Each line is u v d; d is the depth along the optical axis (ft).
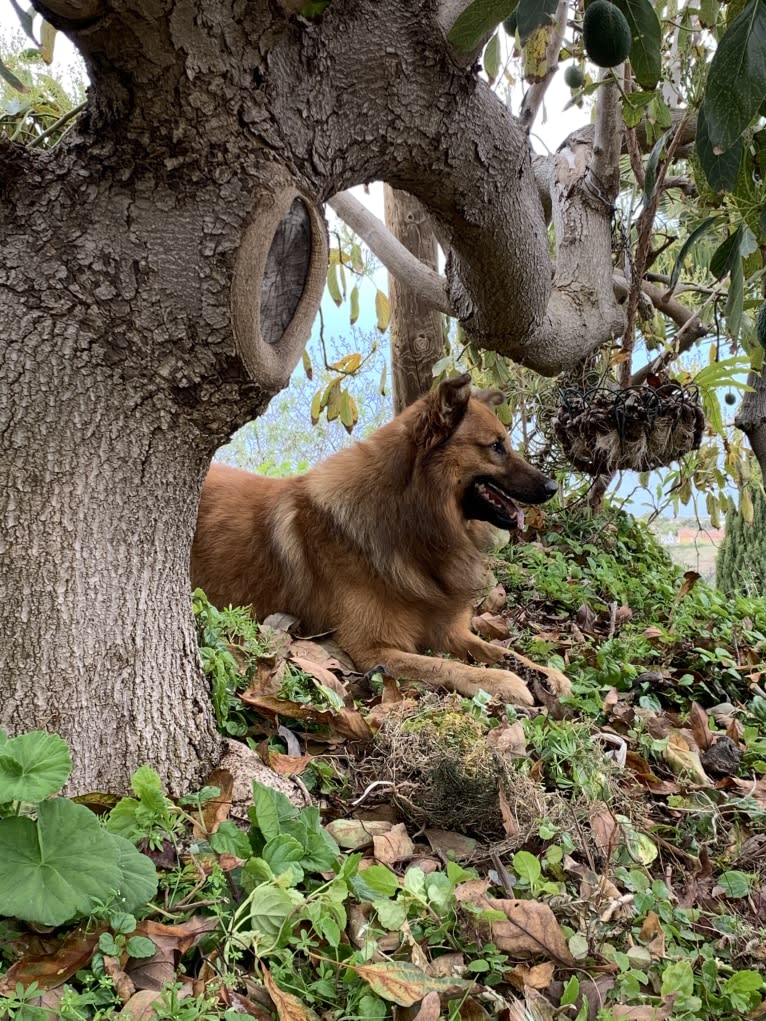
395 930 4.07
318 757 5.01
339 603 6.75
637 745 5.90
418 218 9.61
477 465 6.97
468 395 6.76
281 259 4.31
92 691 4.23
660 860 5.05
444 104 4.80
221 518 7.09
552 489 7.17
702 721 6.22
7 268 4.04
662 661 7.13
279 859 4.06
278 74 4.05
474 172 5.25
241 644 5.71
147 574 4.34
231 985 3.59
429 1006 3.55
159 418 4.23
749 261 6.68
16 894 3.38
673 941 4.48
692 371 11.63
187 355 4.14
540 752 5.32
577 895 4.51
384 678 5.81
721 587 14.46
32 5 3.67
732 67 3.59
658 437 7.48
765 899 4.88
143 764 4.33
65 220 4.02
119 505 4.23
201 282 4.04
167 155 3.95
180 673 4.50
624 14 4.14
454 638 7.07
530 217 5.87
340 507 6.74
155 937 3.71
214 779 4.48
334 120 4.36
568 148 8.37
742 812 5.54
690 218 8.68
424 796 4.73
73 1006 3.26
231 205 4.01
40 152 4.09
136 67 3.70
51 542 4.12
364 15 4.35
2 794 3.45
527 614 7.86
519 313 6.59
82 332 4.07
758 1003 4.25
